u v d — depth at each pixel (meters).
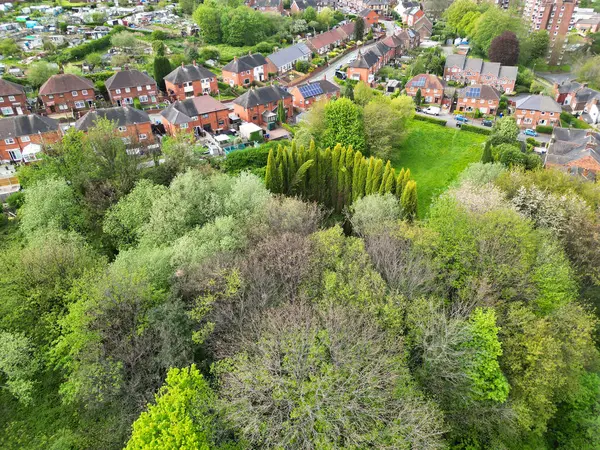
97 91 99.56
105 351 30.09
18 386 29.47
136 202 44.97
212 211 44.66
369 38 157.00
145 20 156.88
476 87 100.50
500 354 28.28
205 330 29.33
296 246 36.78
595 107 101.19
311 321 28.59
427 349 29.20
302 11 169.75
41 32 143.00
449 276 37.50
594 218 46.34
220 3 159.12
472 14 156.50
